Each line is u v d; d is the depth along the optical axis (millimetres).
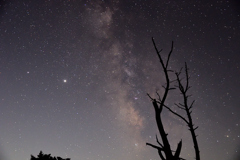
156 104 3092
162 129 2891
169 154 2715
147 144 2885
